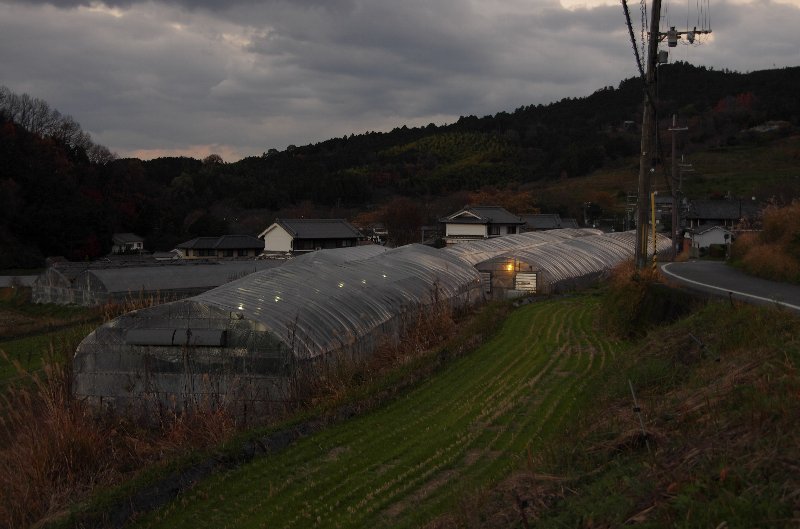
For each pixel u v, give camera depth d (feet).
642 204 51.08
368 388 33.19
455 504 19.03
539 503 15.96
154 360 37.27
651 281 43.93
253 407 34.99
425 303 56.54
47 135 199.31
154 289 101.81
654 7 49.26
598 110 446.19
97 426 32.81
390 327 48.98
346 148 437.58
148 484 22.44
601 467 17.21
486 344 44.83
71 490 24.18
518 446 24.54
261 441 26.22
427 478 22.24
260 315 37.78
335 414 29.58
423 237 180.04
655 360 27.02
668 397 21.95
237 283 46.65
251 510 20.84
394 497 20.86
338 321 43.34
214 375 36.81
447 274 69.97
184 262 119.96
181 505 21.56
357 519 19.60
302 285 47.50
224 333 36.88
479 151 365.81
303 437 27.48
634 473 15.56
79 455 26.63
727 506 12.17
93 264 109.19
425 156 362.94
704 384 21.52
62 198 166.09
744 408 16.66
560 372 35.40
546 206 216.33
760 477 13.03
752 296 35.76
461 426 27.35
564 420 26.50
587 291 74.38
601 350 40.34
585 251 99.40
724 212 158.92
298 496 21.59
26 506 22.71
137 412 36.60
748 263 53.36
